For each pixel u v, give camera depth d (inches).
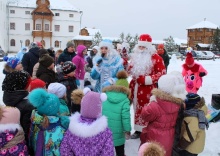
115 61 224.1
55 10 2544.3
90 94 115.6
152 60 205.9
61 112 144.2
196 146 148.9
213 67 1006.4
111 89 167.6
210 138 225.5
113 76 223.0
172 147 145.2
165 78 141.9
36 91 123.0
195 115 144.9
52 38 2554.1
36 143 124.8
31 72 272.7
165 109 139.6
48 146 122.6
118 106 164.2
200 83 268.7
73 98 160.9
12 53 2338.8
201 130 148.2
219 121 263.1
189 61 267.0
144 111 142.3
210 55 1686.8
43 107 122.4
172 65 1072.8
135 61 207.5
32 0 2559.1
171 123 142.6
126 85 191.3
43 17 2492.6
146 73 204.4
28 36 2500.0
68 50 305.1
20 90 136.2
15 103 134.2
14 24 2461.9
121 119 165.0
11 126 116.6
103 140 112.7
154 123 142.9
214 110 262.7
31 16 2495.1
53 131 123.8
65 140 117.2
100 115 116.4
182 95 141.8
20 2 2497.5
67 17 2576.3
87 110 113.9
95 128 111.8
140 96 207.3
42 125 121.8
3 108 119.0
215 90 470.0
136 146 203.2
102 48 224.7
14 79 135.1
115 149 171.2
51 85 148.9
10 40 2465.6
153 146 105.2
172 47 2493.8
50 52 415.8
